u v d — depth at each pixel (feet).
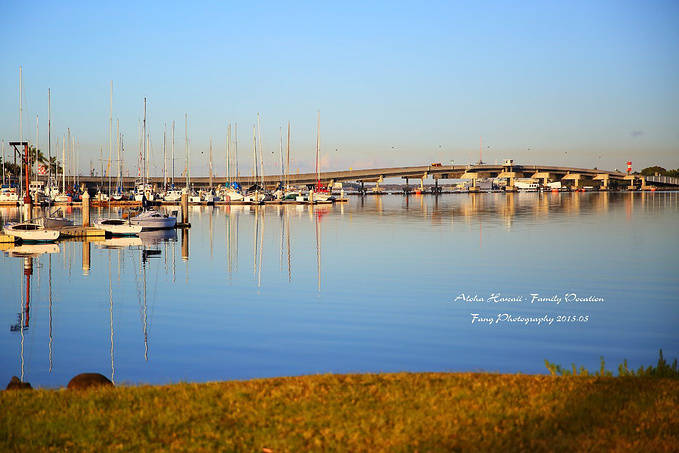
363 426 32.78
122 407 36.27
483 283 112.68
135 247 181.47
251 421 33.81
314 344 70.13
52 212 374.43
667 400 36.29
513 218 301.43
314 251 166.09
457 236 206.49
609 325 79.97
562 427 32.89
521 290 105.50
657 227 239.09
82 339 73.77
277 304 94.22
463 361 63.46
